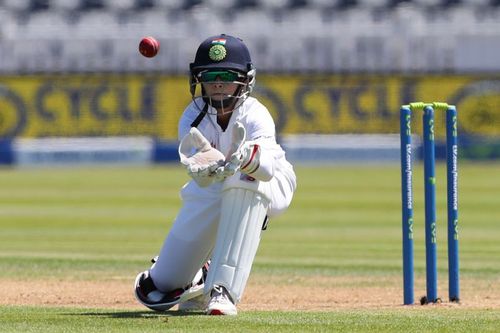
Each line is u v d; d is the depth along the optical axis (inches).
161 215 2792.8
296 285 1439.5
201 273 1055.0
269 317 951.0
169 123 5502.0
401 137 1101.1
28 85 5477.4
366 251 1990.7
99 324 891.4
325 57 5472.4
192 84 979.3
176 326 872.3
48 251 1956.2
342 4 5753.0
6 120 5472.4
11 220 2650.1
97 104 5477.4
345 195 3469.5
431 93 5438.0
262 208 960.9
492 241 2196.1
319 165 5206.7
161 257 1003.3
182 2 5762.8
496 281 1481.3
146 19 5718.5
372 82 5462.6
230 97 970.7
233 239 951.0
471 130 5428.2
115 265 1689.2
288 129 5482.3
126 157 5433.1
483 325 899.4
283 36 5467.5
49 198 3353.8
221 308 948.6
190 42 5511.8
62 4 5772.6
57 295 1295.5
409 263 1135.6
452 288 1157.7
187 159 911.7
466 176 4429.1
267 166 926.4
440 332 853.2
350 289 1387.8
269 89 5482.3
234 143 900.0
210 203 975.6
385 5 5733.3
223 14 5728.3
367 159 5447.8
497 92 5408.5
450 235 1147.3
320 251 1994.3
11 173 4714.6
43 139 5472.4
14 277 1498.5
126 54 5502.0
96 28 5718.5
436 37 5428.2
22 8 5757.9
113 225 2532.0
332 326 880.9
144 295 1015.6
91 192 3597.4
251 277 1539.1
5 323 903.7
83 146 5457.7
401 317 964.0
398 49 5447.8
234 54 964.0
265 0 5762.8
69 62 5497.1
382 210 2955.2
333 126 5477.4
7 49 5472.4
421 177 4264.3
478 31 5664.4
